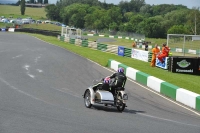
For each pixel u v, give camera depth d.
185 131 9.45
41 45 43.00
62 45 45.34
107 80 12.03
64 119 9.85
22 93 14.22
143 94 16.28
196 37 33.69
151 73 23.88
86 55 33.41
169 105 14.27
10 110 10.77
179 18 111.94
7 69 21.23
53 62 26.25
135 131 8.93
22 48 36.84
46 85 16.70
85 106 12.39
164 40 73.56
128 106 13.13
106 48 39.84
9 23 106.75
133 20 116.12
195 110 13.80
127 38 80.81
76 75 20.70
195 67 26.14
